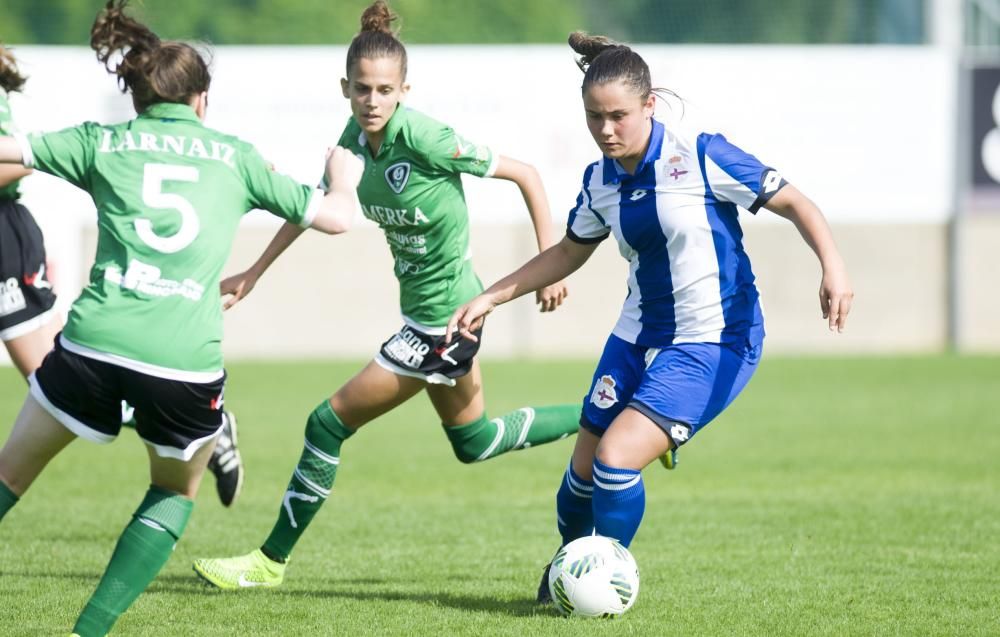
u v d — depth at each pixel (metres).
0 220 20.52
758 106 63.94
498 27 83.19
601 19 84.06
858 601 17.73
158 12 76.75
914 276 66.94
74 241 59.91
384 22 18.91
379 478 31.28
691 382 16.14
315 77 60.50
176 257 13.89
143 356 13.75
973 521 24.72
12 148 13.86
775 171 15.87
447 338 17.11
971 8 72.00
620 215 16.33
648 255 16.45
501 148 62.78
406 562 21.03
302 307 65.62
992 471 31.61
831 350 67.56
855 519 25.02
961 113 65.69
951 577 19.44
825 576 19.53
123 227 13.90
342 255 65.75
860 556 21.23
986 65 65.19
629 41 78.75
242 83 60.12
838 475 31.17
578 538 17.61
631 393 16.97
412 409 47.25
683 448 36.03
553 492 29.19
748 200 15.93
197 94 14.62
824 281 15.21
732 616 16.75
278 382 52.81
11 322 20.67
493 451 21.19
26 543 22.38
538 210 19.75
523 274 17.30
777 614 16.88
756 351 16.78
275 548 18.95
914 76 65.12
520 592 18.59
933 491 28.61
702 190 15.96
